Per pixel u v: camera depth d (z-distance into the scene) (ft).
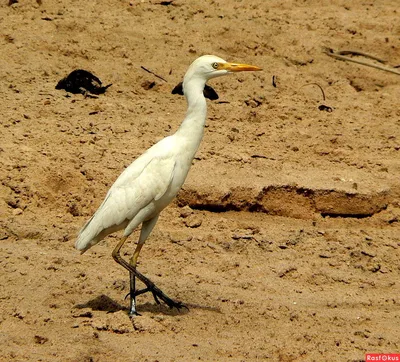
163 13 68.49
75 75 56.80
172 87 59.16
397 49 68.59
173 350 32.65
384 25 71.92
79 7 67.67
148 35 64.49
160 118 54.24
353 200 47.47
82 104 54.95
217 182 46.68
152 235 42.88
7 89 55.67
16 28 63.31
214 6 71.10
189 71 36.04
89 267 39.37
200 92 35.88
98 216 35.04
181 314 35.88
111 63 60.70
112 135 51.01
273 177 48.03
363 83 64.18
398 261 43.06
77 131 50.93
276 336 34.73
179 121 54.39
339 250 43.34
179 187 35.60
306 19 71.67
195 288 38.34
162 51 62.90
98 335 33.45
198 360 32.01
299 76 63.36
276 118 57.00
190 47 63.87
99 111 54.24
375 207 47.80
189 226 44.65
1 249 40.11
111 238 42.45
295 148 52.49
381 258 43.04
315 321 36.50
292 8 73.97
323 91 61.93
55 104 54.34
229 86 60.54
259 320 36.17
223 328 35.12
